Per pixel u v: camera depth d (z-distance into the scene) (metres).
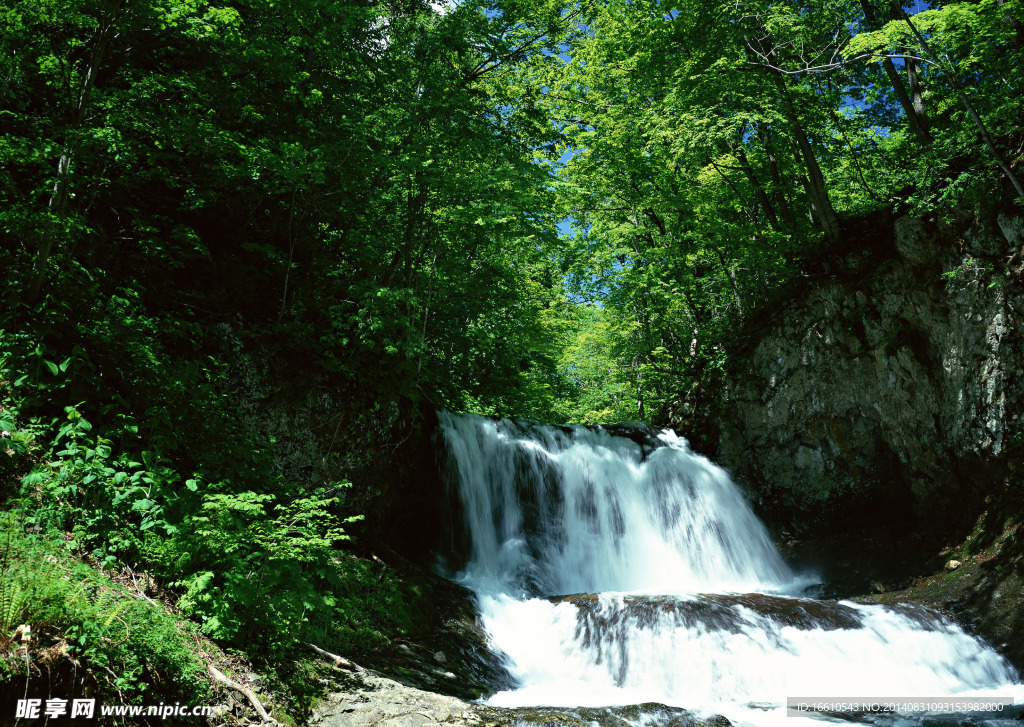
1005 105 13.69
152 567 6.29
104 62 9.62
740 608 11.06
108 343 8.00
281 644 6.59
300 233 13.46
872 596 13.33
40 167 8.52
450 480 13.83
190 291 10.92
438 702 6.87
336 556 9.77
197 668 5.52
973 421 13.84
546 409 26.06
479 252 17.92
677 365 23.11
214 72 10.78
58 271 7.88
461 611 10.69
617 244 23.03
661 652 10.02
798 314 17.39
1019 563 11.88
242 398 10.69
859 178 18.69
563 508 15.41
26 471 6.21
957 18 12.84
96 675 4.66
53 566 5.10
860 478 16.38
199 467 8.03
